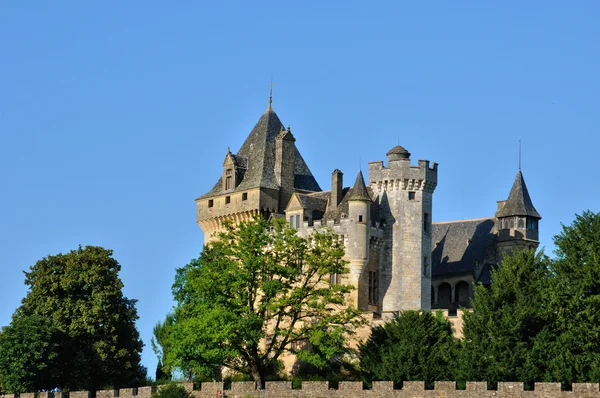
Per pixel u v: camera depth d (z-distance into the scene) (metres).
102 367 133.38
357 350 130.62
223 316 117.06
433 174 143.25
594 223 114.00
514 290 116.38
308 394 110.44
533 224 150.50
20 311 137.50
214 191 157.75
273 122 159.25
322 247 125.94
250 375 126.94
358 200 139.88
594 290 111.88
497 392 103.06
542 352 109.25
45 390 132.50
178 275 133.25
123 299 139.38
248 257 121.31
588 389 99.56
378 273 141.62
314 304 121.56
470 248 153.38
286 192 153.38
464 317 117.69
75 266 137.75
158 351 147.88
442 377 112.31
